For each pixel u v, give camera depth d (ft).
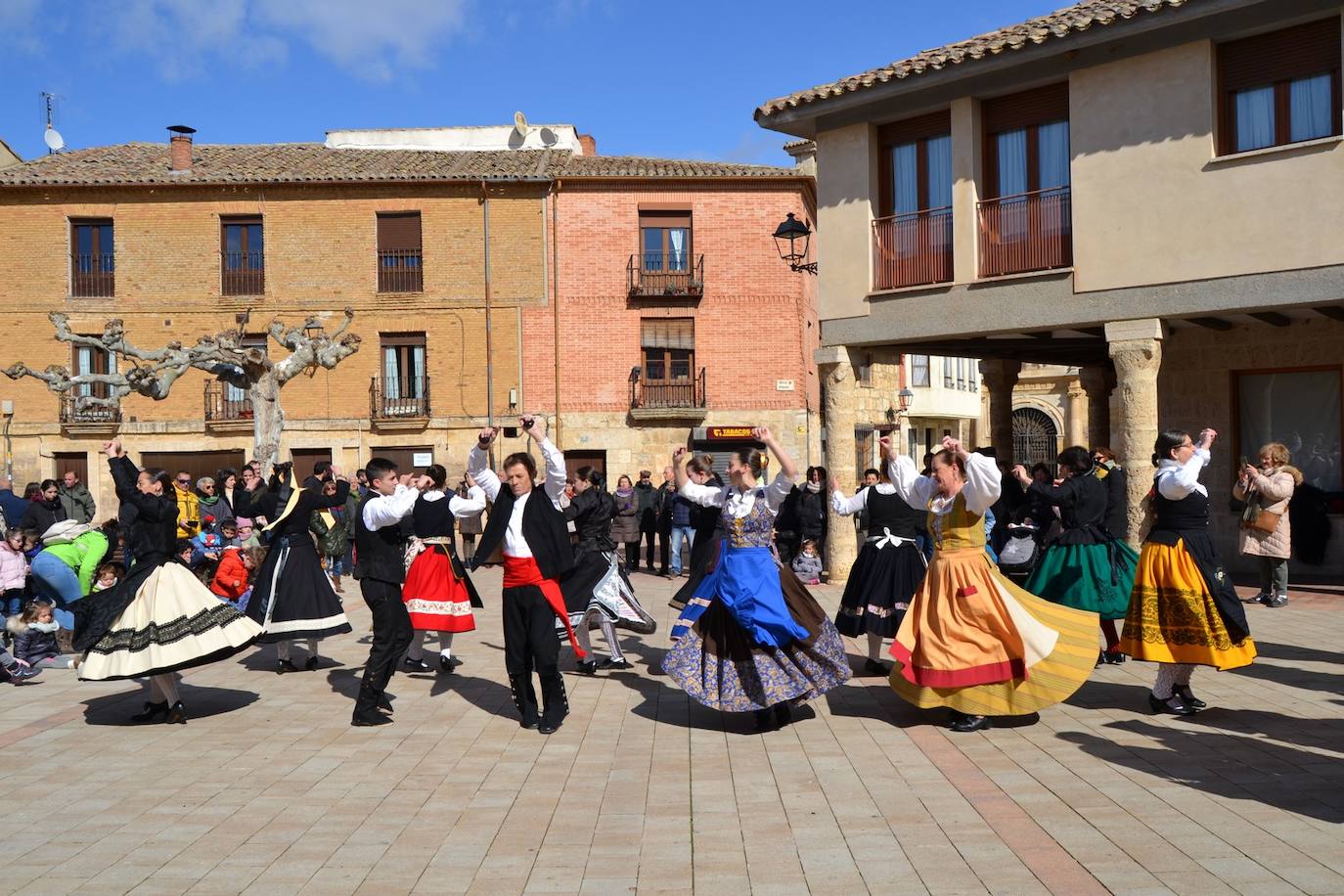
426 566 31.35
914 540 29.22
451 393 92.02
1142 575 23.66
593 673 30.96
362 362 92.48
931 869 14.96
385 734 23.95
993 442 63.00
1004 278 46.47
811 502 52.54
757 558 23.47
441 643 31.73
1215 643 22.75
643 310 92.32
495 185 91.61
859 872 14.93
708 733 23.56
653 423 91.81
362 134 110.73
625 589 31.35
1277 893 13.66
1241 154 40.16
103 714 26.50
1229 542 51.75
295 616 29.81
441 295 92.02
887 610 28.63
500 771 20.68
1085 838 15.98
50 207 92.58
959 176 47.80
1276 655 30.53
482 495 28.45
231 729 24.70
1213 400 52.26
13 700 28.48
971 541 23.38
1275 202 39.55
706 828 16.99
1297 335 49.60
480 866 15.51
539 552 24.11
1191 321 46.42
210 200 92.27
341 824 17.56
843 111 51.26
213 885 14.89
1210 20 40.68
